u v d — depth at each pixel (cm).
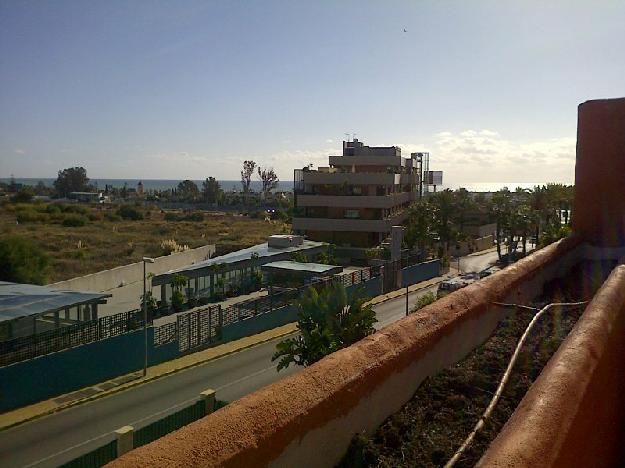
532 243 6631
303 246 4491
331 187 6103
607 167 1092
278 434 338
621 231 1080
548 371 378
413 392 488
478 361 568
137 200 14012
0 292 2400
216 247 5997
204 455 296
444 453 400
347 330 1633
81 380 2112
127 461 277
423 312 552
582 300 813
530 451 270
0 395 1873
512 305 690
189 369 2372
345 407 399
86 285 3869
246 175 14312
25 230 6825
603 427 472
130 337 2294
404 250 5128
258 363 2453
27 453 1587
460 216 6862
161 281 3400
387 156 6550
